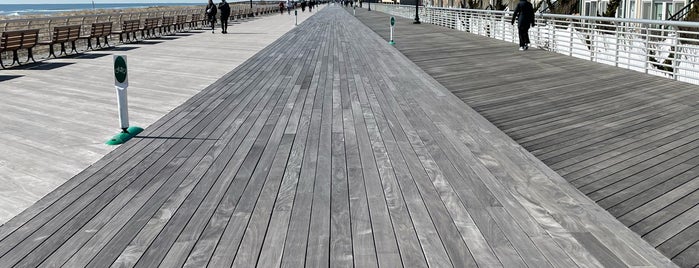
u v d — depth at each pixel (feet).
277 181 16.97
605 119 25.34
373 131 23.26
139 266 11.53
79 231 13.29
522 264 11.57
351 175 17.53
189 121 25.23
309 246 12.48
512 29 70.13
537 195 15.66
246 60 50.47
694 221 13.93
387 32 92.48
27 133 22.90
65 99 30.68
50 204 15.05
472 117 25.85
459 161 18.99
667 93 31.55
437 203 15.07
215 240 12.80
